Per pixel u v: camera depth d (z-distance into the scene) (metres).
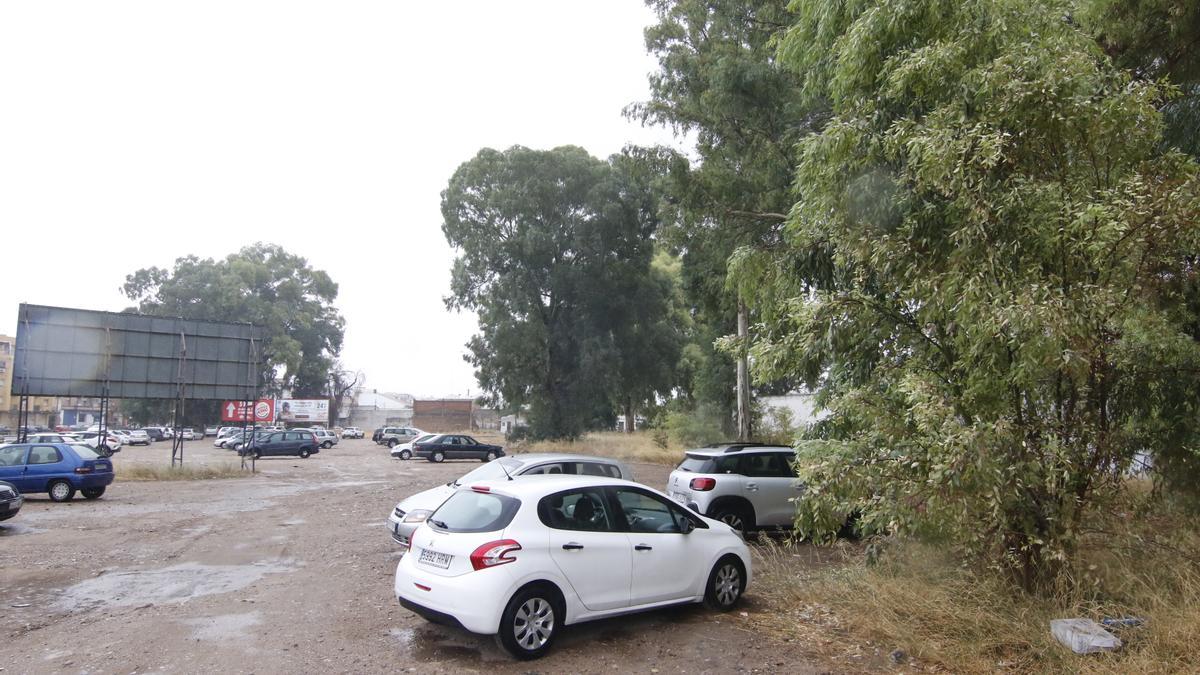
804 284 9.53
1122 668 5.29
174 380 27.86
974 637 6.18
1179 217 5.52
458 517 6.54
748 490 11.24
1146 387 6.74
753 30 15.44
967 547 6.46
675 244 18.66
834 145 7.02
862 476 6.39
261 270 81.56
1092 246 5.73
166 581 9.17
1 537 12.80
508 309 41.44
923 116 6.73
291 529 13.78
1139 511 7.05
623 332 41.62
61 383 25.48
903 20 6.71
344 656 6.15
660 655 6.19
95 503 18.47
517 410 44.50
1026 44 6.12
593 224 39.41
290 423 81.00
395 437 57.84
